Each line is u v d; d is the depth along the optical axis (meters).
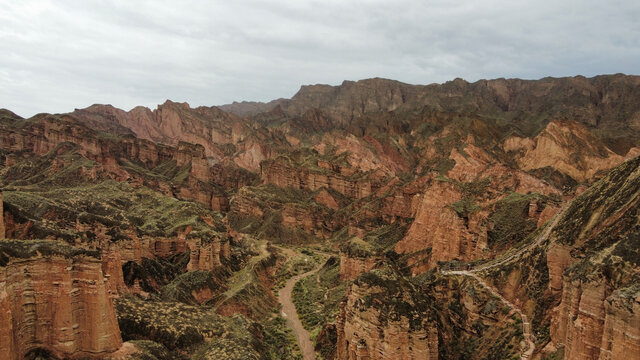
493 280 76.44
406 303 59.41
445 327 71.19
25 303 49.53
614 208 59.91
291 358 85.88
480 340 68.25
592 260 45.72
